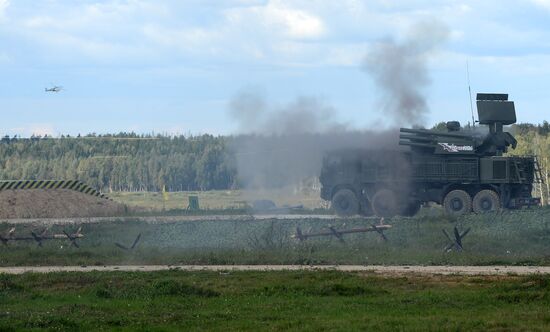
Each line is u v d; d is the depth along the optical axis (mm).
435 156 133875
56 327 53375
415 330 50562
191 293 66500
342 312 57656
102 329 52781
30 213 162000
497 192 132125
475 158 132750
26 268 84812
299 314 57281
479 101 135375
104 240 109188
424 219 116938
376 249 93062
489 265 82000
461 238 94062
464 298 62031
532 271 75938
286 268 81000
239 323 54062
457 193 132625
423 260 84750
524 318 54125
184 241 106625
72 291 69000
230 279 72500
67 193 174875
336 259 86438
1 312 59250
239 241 103938
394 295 64375
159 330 52125
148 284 69875
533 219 111688
